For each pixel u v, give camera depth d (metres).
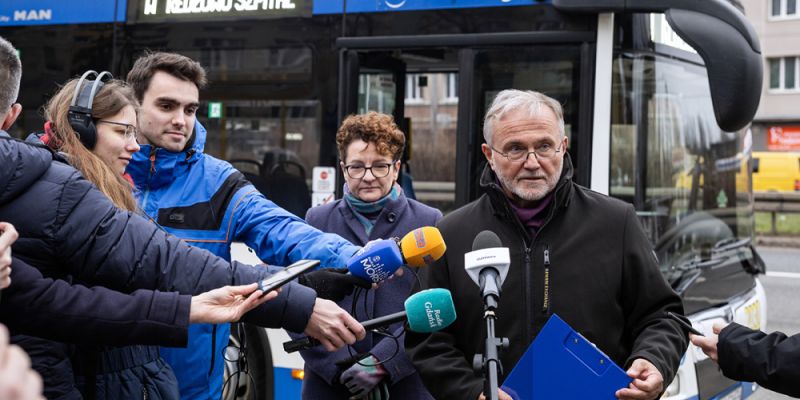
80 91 2.68
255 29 5.55
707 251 5.37
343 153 3.68
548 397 2.60
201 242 3.21
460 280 2.98
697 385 4.83
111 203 2.39
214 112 5.63
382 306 3.50
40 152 2.31
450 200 6.27
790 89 30.61
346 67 5.32
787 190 20.86
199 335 3.19
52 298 2.21
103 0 5.93
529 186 2.88
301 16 5.46
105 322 2.24
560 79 4.92
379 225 3.64
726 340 2.70
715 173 5.51
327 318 2.50
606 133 4.80
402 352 3.39
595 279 2.87
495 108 2.95
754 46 4.52
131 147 2.79
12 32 6.15
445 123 6.27
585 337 2.83
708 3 4.60
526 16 4.97
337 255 2.98
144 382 2.63
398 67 5.41
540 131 2.86
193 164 3.32
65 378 2.38
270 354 5.28
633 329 2.93
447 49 5.17
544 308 2.86
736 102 4.46
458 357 2.92
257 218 3.18
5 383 1.01
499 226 2.97
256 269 2.55
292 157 5.43
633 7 4.73
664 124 5.05
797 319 9.30
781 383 2.58
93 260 2.32
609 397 2.55
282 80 5.47
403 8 5.23
